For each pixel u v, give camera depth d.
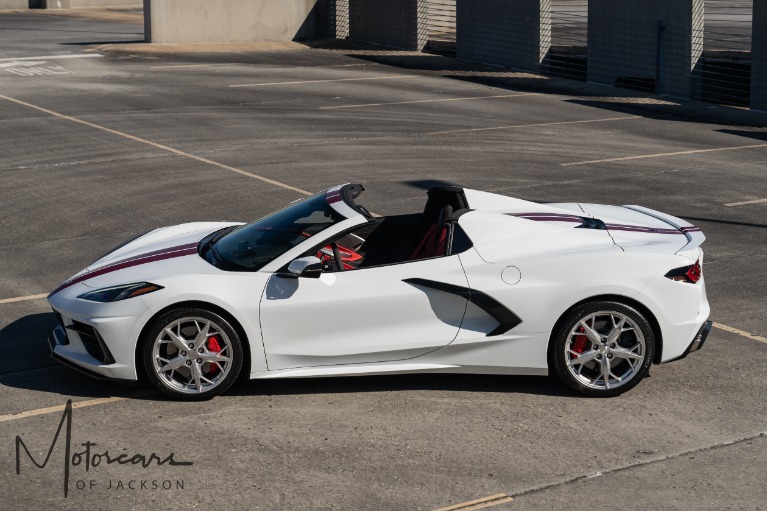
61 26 39.84
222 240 7.26
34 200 13.12
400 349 6.73
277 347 6.69
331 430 6.25
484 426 6.30
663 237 7.10
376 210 12.36
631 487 5.50
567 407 6.61
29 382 7.03
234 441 6.08
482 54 29.11
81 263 10.18
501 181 14.23
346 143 17.33
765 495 5.41
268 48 32.59
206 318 6.57
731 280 9.53
